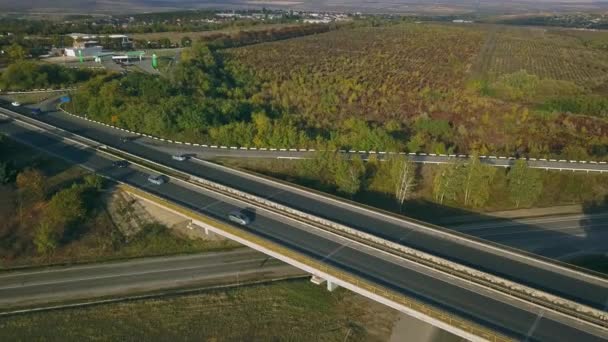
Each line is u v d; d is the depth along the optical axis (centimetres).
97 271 6769
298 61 19350
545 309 4709
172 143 9788
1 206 7481
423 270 5388
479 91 14562
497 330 4431
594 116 12294
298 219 6538
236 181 7912
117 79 13300
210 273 6775
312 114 12712
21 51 17188
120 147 9506
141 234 7381
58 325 5778
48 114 11612
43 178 7856
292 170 8869
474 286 5088
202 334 5672
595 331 4416
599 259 7000
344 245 5928
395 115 12962
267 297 6291
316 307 6119
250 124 9988
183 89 13362
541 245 7331
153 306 6094
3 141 9338
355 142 9756
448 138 11181
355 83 15512
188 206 6975
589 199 8606
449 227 7800
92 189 7738
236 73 16525
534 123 11650
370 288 4981
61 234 7169
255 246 6012
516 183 8219
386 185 8681
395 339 5597
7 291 6331
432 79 16688
